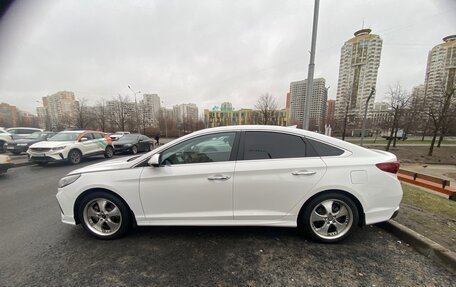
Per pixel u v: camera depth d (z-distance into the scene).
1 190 5.17
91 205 2.78
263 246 2.57
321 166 2.54
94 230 2.77
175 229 2.99
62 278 2.06
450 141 37.47
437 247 2.34
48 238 2.80
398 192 2.60
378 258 2.36
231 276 2.08
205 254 2.42
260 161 2.59
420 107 21.16
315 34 7.44
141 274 2.11
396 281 2.01
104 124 39.94
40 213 3.69
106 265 2.25
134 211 2.67
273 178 2.53
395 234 2.81
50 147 8.27
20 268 2.21
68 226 3.15
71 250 2.52
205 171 2.57
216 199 2.59
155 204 2.65
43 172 7.39
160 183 2.60
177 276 2.08
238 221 2.62
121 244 2.64
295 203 2.57
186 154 2.71
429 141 37.22
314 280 2.03
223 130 2.78
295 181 2.53
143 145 14.49
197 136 2.74
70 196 2.73
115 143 13.07
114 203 2.71
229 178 2.55
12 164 6.78
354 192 2.54
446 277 2.06
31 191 5.08
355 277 2.06
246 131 2.75
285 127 2.82
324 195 2.57
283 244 2.61
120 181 2.64
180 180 2.58
